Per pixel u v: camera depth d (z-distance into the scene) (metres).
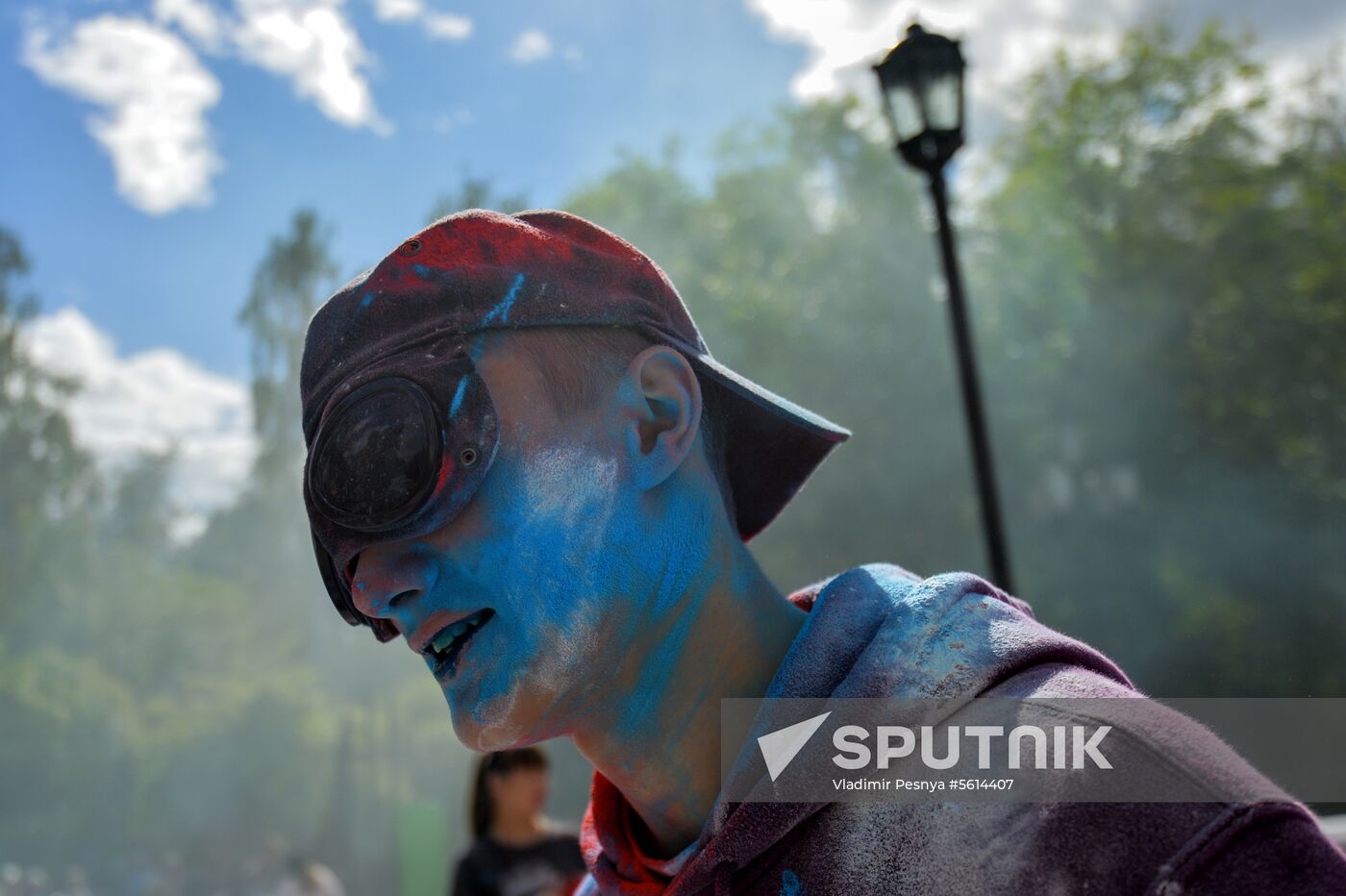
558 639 0.91
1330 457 20.30
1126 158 23.95
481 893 3.87
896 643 0.85
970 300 21.78
